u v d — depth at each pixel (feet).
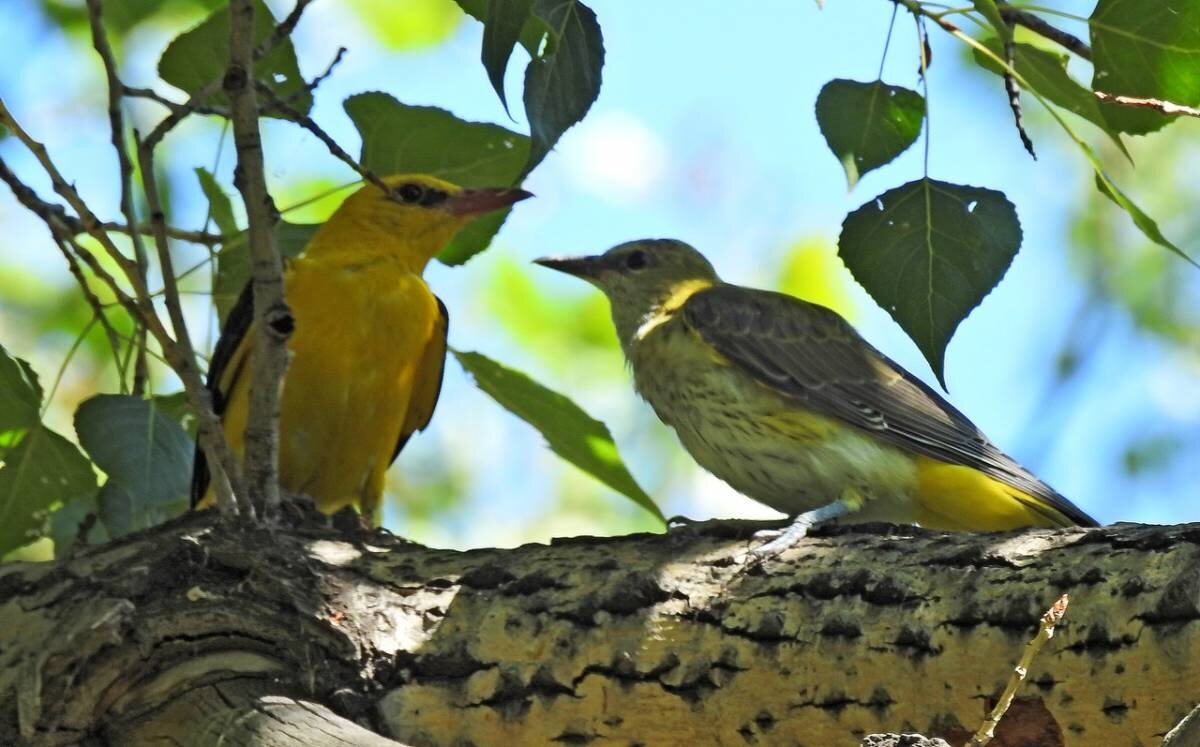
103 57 26.43
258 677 26.66
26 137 27.71
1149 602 22.36
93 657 26.61
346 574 28.27
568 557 27.84
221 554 28.14
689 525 28.45
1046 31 28.89
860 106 28.43
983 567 24.29
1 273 57.88
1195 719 17.31
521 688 26.27
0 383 33.73
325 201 52.70
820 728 24.57
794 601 25.32
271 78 33.76
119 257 28.14
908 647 24.07
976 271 26.71
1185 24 27.12
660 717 25.62
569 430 37.65
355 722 26.40
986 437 39.04
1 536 35.55
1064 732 22.80
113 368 55.62
